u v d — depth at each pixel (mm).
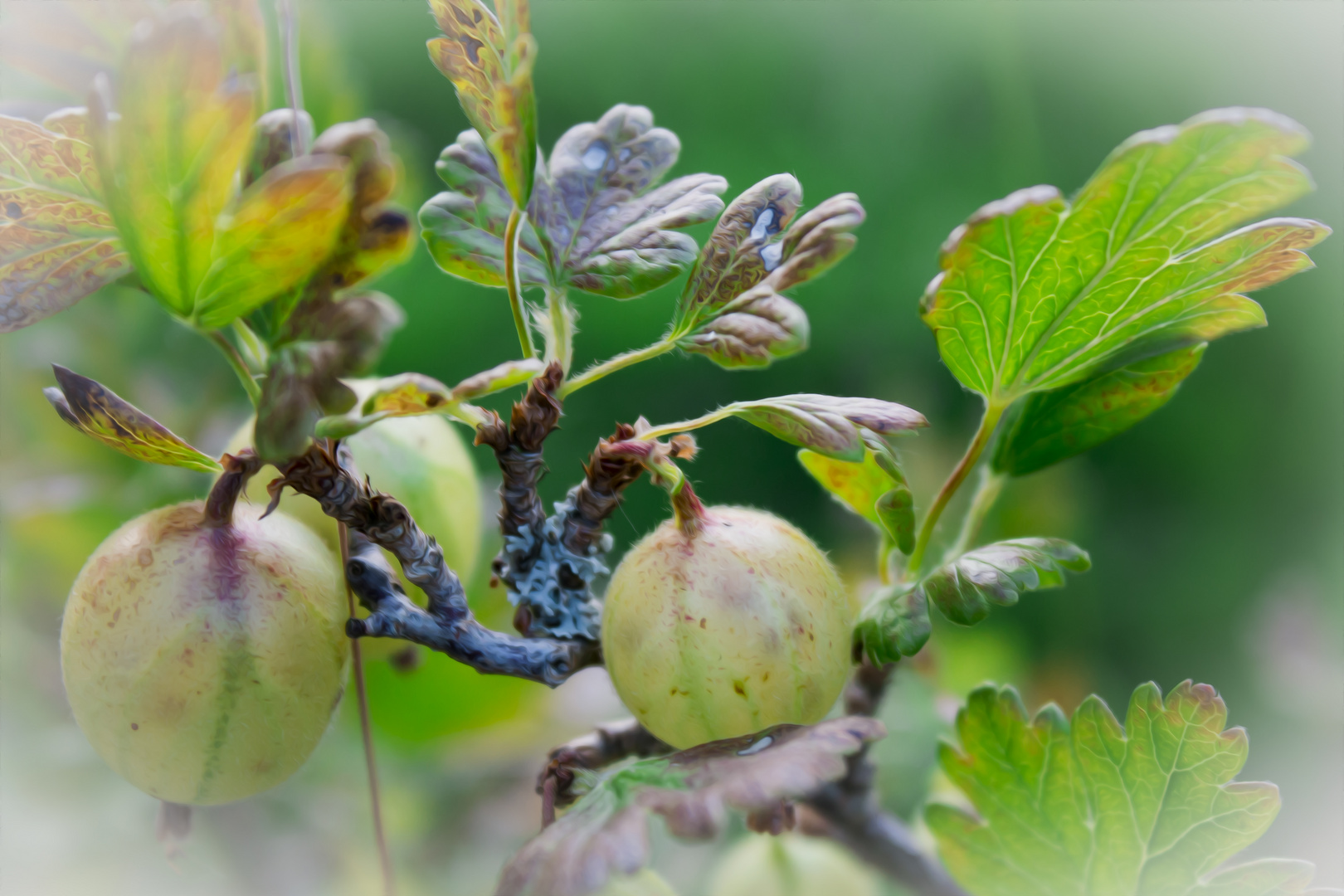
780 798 186
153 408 288
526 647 199
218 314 184
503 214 205
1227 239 196
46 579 285
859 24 772
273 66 211
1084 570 203
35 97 220
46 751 276
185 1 181
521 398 200
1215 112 189
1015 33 475
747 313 196
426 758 296
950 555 214
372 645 214
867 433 202
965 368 203
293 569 196
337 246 182
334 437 184
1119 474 744
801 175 746
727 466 640
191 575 193
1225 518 717
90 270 193
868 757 217
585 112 759
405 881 283
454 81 200
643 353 200
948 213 745
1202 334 205
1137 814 208
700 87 762
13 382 293
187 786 195
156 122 177
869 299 726
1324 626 525
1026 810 212
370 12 636
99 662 192
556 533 203
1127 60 731
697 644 194
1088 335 202
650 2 767
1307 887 204
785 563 197
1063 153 746
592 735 206
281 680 194
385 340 181
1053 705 212
